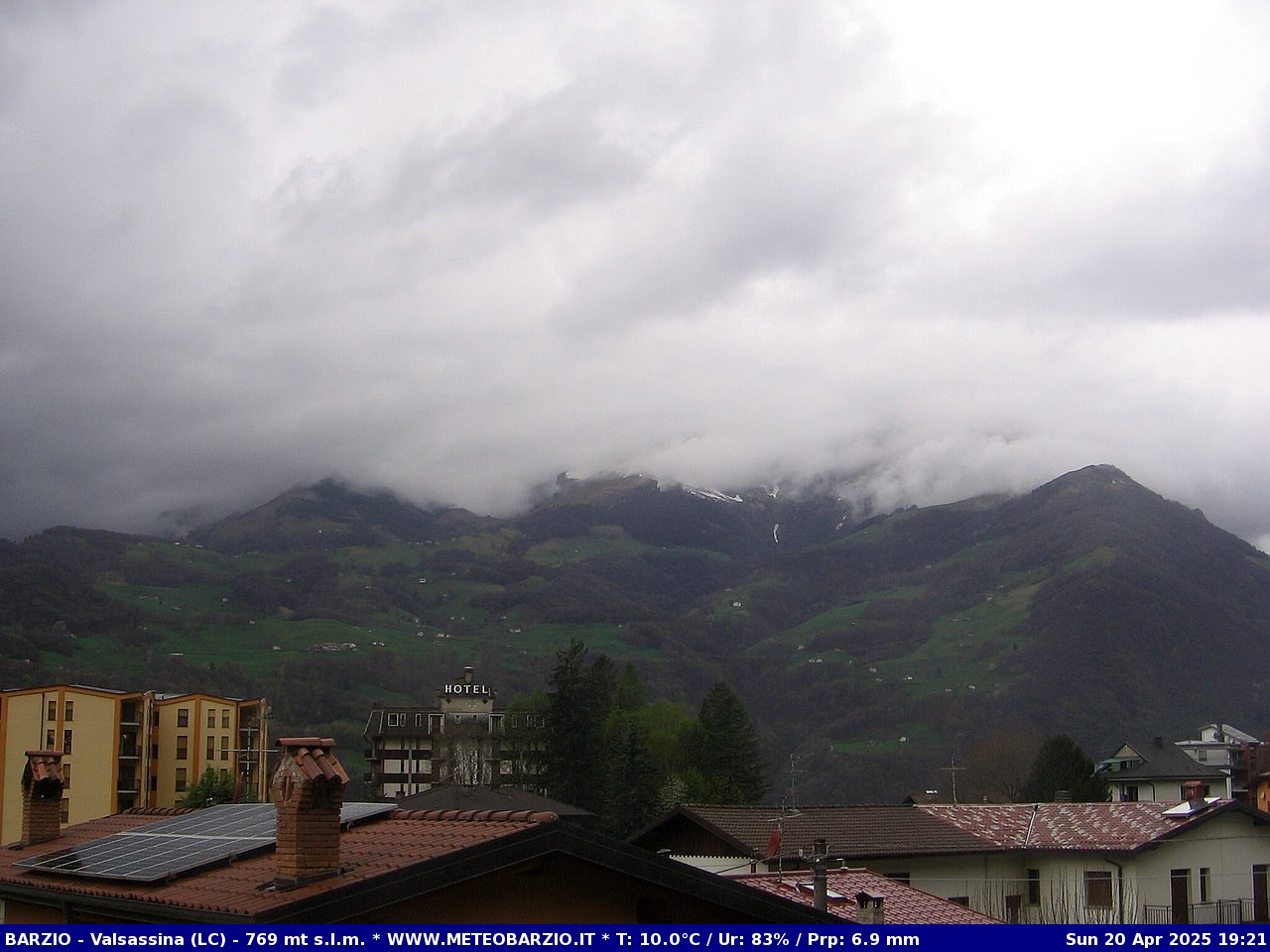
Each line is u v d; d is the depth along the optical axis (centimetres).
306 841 920
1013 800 7319
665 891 1073
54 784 1555
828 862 2994
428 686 15950
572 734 8006
